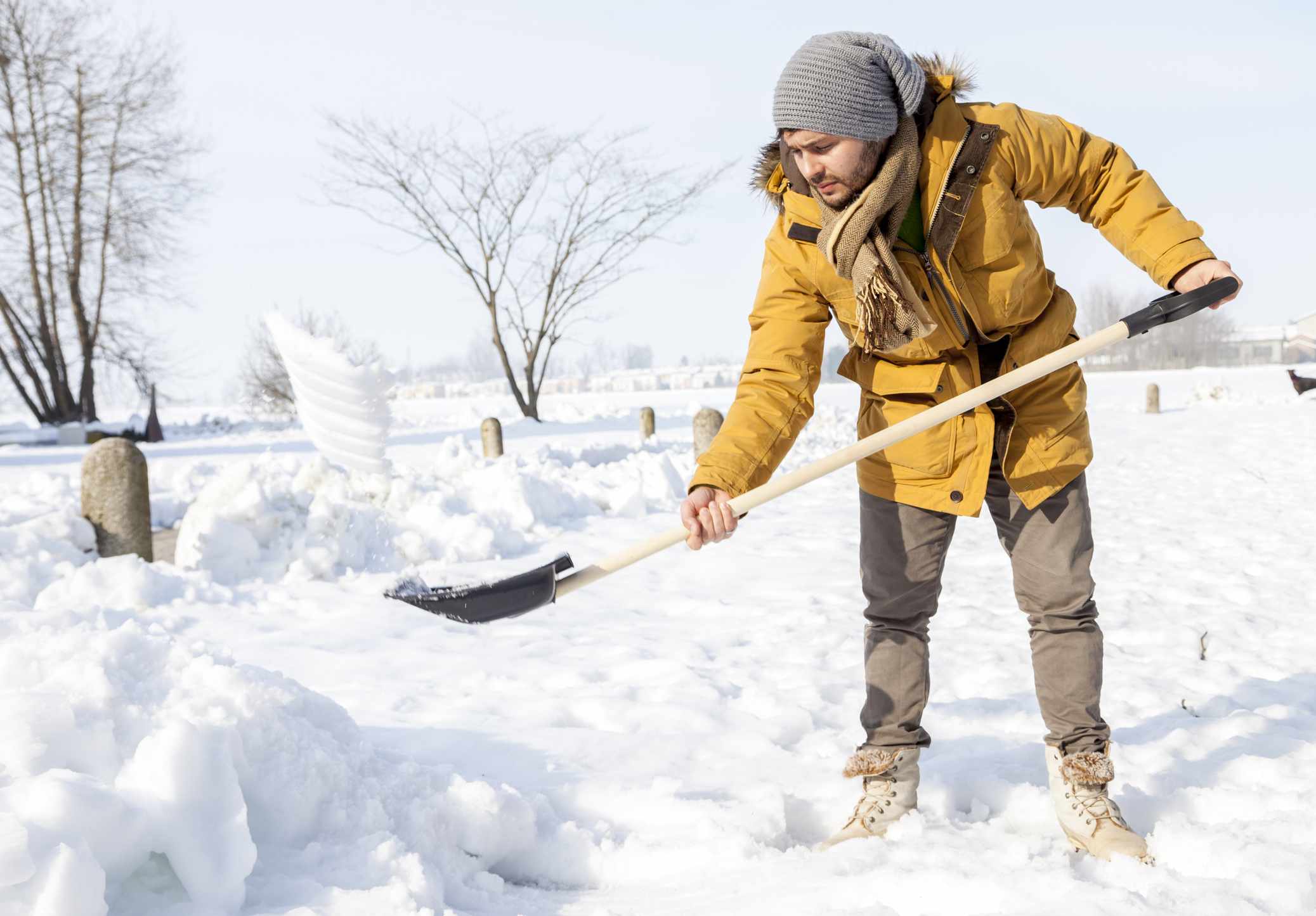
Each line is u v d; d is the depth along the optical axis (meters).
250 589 5.93
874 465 2.61
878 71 2.22
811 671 4.20
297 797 2.25
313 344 6.68
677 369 98.50
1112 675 4.02
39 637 2.37
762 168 2.52
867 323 2.33
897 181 2.25
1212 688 3.83
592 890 2.45
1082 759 2.46
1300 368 48.81
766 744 3.28
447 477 8.94
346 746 2.55
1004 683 3.95
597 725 3.61
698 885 2.37
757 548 7.34
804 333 2.57
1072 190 2.46
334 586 6.05
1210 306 2.37
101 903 1.74
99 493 6.28
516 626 5.16
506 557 7.13
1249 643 4.46
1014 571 2.61
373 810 2.33
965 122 2.30
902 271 2.30
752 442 2.50
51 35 32.03
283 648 4.70
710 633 4.95
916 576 2.62
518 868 2.52
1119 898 2.05
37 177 33.28
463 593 2.35
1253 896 2.09
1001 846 2.43
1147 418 20.77
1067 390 2.51
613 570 2.39
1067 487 2.54
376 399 6.95
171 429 35.59
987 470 2.49
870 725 2.66
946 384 2.48
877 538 2.63
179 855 1.91
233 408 60.41
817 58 2.21
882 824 2.57
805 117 2.20
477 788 2.49
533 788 2.85
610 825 2.71
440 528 7.04
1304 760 2.89
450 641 4.84
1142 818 2.61
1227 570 6.04
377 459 7.10
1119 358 86.19
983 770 2.94
